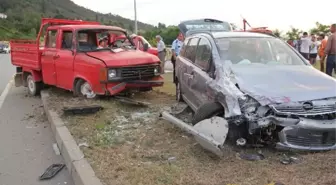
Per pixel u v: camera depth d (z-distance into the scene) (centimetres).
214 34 642
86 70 783
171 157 454
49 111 710
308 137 444
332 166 405
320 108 443
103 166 430
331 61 997
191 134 529
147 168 419
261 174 396
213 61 557
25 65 1010
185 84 701
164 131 566
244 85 476
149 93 937
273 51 604
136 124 614
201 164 429
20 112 812
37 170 477
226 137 467
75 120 639
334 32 984
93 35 892
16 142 596
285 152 456
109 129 587
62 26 886
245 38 625
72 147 498
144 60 813
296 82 490
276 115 441
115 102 767
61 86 882
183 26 1319
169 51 2577
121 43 942
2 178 454
